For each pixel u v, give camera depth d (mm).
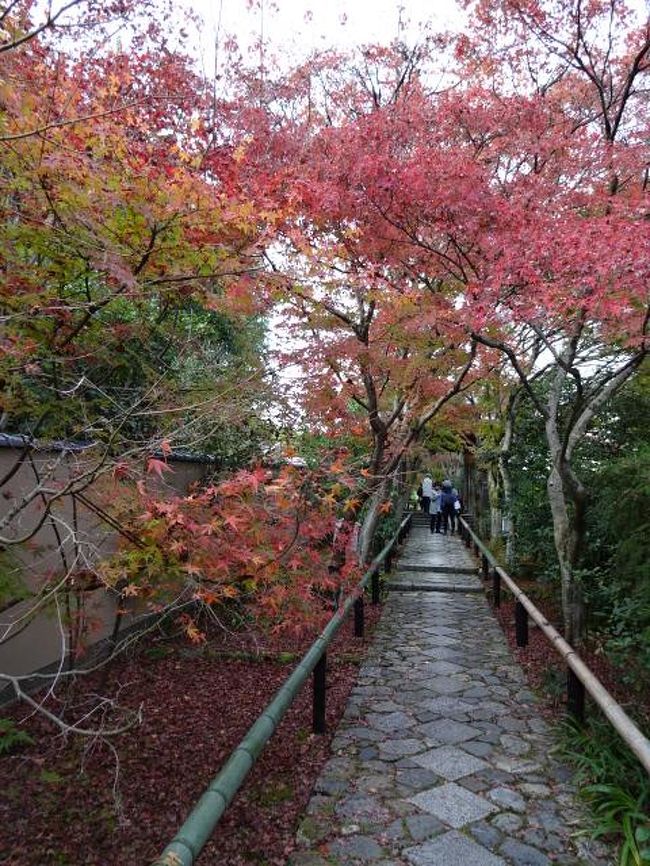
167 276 3689
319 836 3252
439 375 6973
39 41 3475
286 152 5699
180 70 4766
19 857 3143
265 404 5246
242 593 3949
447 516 20031
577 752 4176
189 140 4758
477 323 4680
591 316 4543
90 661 5977
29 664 5195
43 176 3074
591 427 8586
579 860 3047
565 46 5555
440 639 7508
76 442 4223
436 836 3246
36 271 3463
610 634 6629
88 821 3463
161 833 3357
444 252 5855
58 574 3834
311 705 5230
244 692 5512
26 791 3762
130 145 3732
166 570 3566
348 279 5449
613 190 5504
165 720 4855
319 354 6004
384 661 6594
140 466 3414
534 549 9898
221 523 3191
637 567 5125
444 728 4738
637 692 5434
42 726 4645
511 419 9789
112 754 4250
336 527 4477
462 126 5910
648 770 2648
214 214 3385
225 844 3215
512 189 5527
